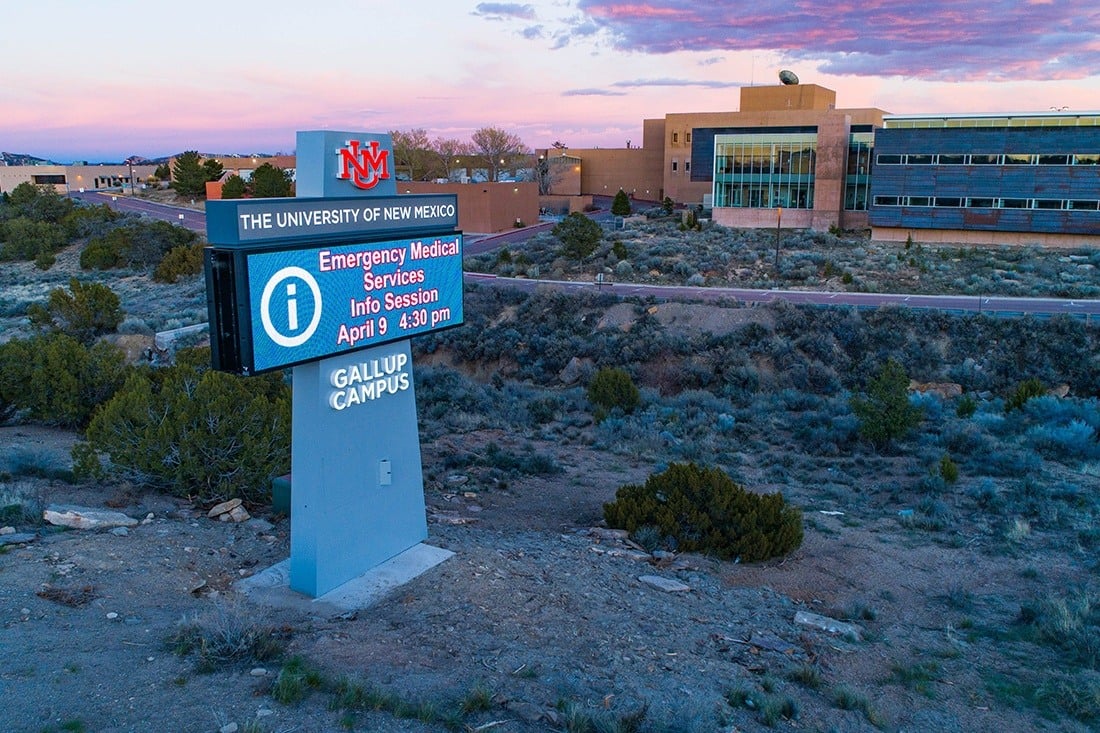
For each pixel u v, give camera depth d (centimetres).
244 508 1348
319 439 1031
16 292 6769
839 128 7281
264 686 721
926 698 862
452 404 2750
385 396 1150
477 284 5516
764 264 5997
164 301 5881
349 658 815
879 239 6875
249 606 991
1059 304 4606
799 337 4150
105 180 18312
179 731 631
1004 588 1238
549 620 992
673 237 7225
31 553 1011
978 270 5588
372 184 1075
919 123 6581
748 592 1195
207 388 1398
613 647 922
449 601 1028
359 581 1095
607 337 4353
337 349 1020
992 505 1664
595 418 2662
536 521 1518
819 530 1532
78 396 1945
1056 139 6122
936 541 1463
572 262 6319
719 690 827
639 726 719
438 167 12712
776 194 7644
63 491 1340
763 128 9125
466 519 1469
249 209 898
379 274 1070
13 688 667
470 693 737
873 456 2216
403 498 1204
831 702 834
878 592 1226
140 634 827
